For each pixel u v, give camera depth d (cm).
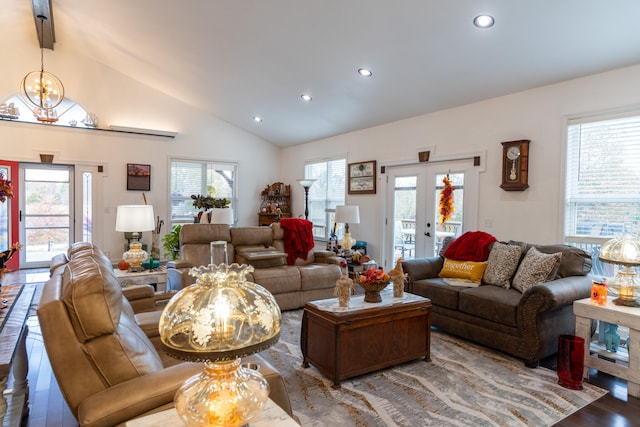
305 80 521
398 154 573
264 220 812
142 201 714
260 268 445
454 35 350
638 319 243
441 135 508
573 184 381
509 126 430
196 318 104
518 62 370
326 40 412
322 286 450
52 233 663
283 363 295
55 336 131
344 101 554
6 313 195
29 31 588
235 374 110
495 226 445
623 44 314
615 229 352
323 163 745
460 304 340
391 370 283
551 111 393
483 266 371
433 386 258
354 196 659
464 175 482
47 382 264
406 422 215
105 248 684
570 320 306
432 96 475
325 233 739
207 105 730
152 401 132
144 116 711
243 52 486
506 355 313
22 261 647
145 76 668
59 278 167
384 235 603
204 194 778
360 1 338
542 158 400
